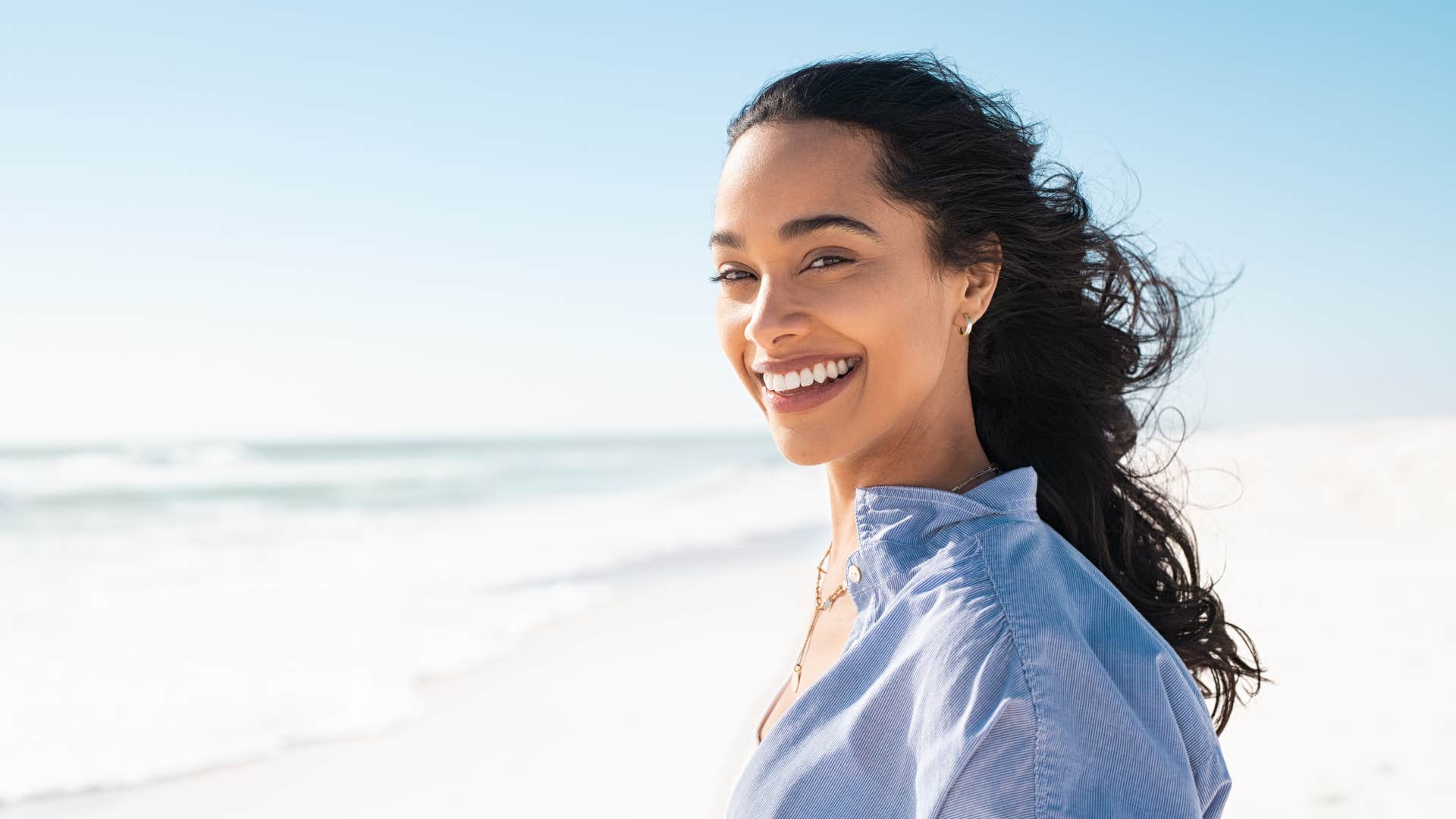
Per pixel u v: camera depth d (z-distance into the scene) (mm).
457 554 14945
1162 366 1859
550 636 9062
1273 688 5516
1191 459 17375
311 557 15430
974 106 1467
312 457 56969
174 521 22781
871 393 1363
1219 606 1846
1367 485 13203
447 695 7379
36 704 7309
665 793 5559
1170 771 1031
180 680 7922
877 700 1184
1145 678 1091
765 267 1385
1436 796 4078
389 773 5945
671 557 13875
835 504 1655
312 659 8492
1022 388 1726
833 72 1415
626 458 62281
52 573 14359
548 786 5703
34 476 35562
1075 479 1714
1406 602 7121
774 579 11648
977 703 1056
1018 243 1517
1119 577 1771
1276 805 4152
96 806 5512
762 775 1260
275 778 5891
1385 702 5156
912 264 1378
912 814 1126
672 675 7750
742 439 122188
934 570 1227
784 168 1360
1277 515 11641
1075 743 1021
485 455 64125
